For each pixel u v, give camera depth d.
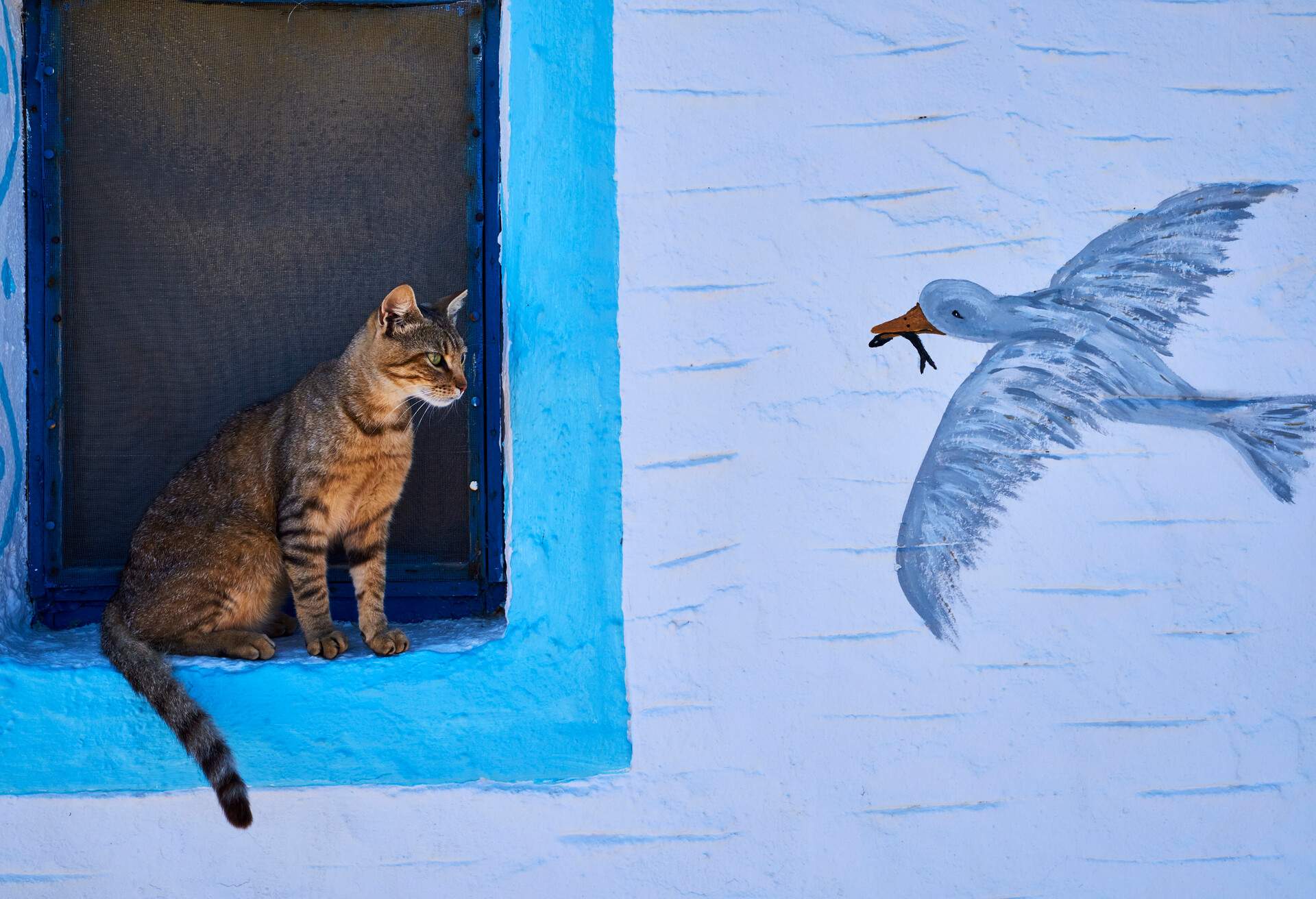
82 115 2.89
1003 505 2.66
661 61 2.65
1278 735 2.67
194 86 2.93
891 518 2.64
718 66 2.65
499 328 2.98
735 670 2.61
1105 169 2.70
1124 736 2.65
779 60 2.66
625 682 2.59
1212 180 2.71
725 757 2.60
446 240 2.98
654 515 2.62
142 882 2.49
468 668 2.57
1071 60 2.70
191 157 2.93
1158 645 2.67
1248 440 2.70
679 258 2.64
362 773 2.53
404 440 2.89
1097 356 2.69
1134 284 2.70
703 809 2.59
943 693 2.63
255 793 2.51
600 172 2.64
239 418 2.92
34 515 2.85
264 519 2.88
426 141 2.97
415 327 2.77
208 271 2.95
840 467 2.64
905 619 2.64
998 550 2.66
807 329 2.65
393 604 2.96
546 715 2.58
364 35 2.96
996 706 2.64
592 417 2.62
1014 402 2.68
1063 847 2.64
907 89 2.68
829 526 2.63
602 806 2.57
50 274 2.87
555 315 2.64
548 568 2.62
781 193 2.65
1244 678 2.67
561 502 2.62
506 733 2.57
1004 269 2.68
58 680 2.47
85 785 2.48
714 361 2.63
